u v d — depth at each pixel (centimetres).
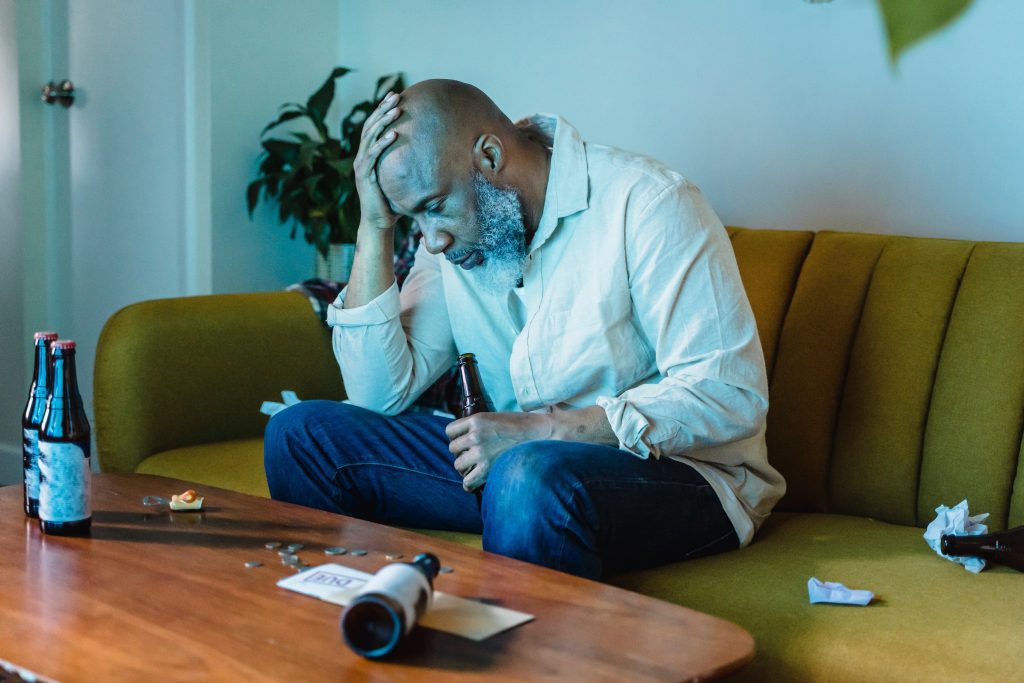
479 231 163
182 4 304
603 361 167
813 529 173
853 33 223
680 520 152
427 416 184
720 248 162
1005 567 151
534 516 139
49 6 341
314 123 302
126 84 324
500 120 167
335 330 188
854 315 188
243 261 314
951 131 212
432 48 299
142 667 94
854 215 226
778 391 191
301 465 175
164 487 160
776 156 236
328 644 100
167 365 216
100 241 337
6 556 125
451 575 121
